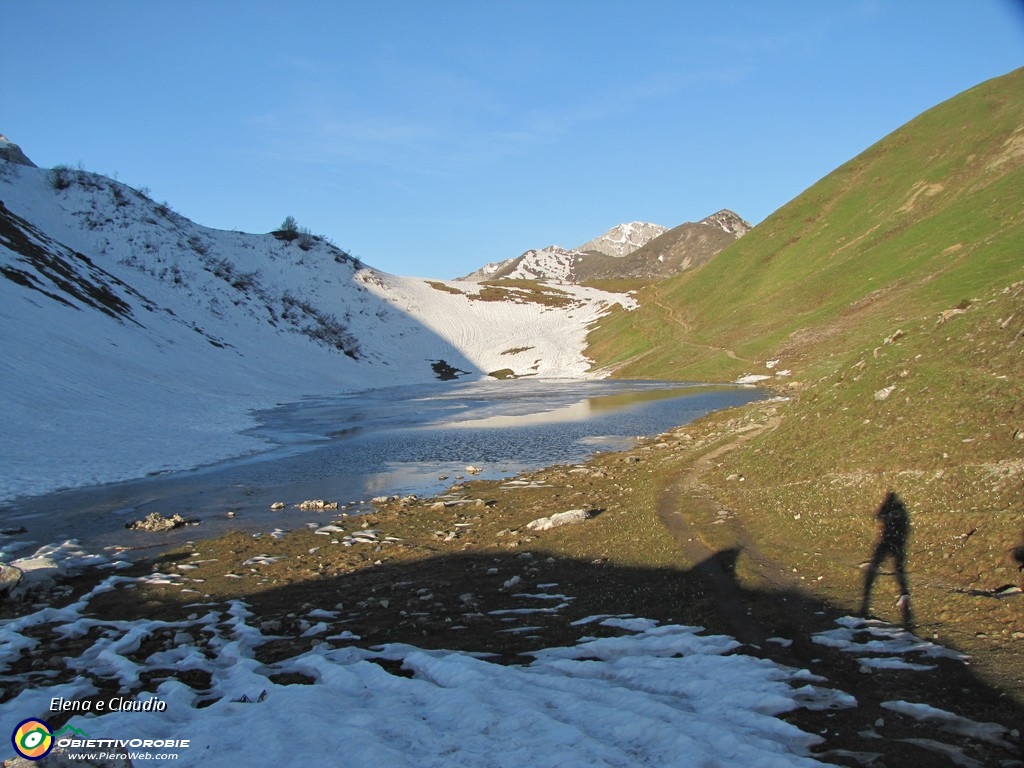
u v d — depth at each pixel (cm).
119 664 1027
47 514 2284
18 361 4078
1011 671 802
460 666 912
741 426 3109
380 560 1666
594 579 1365
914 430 1623
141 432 3784
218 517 2238
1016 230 5469
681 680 840
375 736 716
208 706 857
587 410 5066
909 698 767
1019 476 1237
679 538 1564
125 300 7650
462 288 15338
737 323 7731
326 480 2861
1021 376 1509
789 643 963
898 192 8238
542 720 736
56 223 9369
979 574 1086
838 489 1583
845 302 6438
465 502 2300
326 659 982
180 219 12412
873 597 1098
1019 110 7931
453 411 5638
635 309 10806
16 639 1159
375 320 12481
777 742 680
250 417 5369
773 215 10212
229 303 10156
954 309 2006
